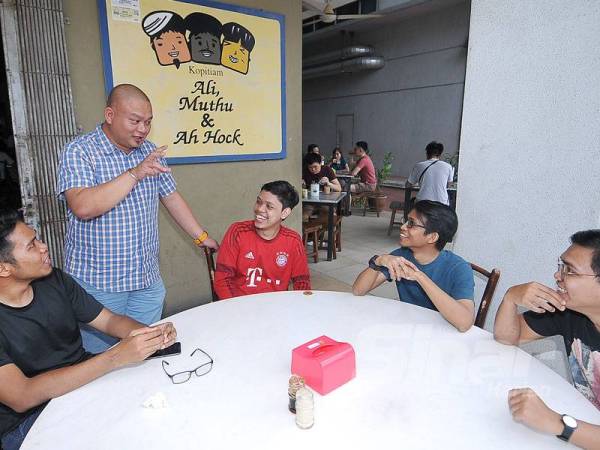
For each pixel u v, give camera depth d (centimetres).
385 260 149
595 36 148
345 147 1201
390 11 884
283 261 192
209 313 148
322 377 99
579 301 106
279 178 332
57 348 128
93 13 228
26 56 207
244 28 286
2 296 116
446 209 152
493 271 157
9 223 109
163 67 254
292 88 329
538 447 84
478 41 184
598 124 151
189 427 90
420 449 83
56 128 221
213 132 283
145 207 178
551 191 167
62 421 92
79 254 171
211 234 297
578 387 123
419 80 966
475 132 190
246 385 105
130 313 187
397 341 127
